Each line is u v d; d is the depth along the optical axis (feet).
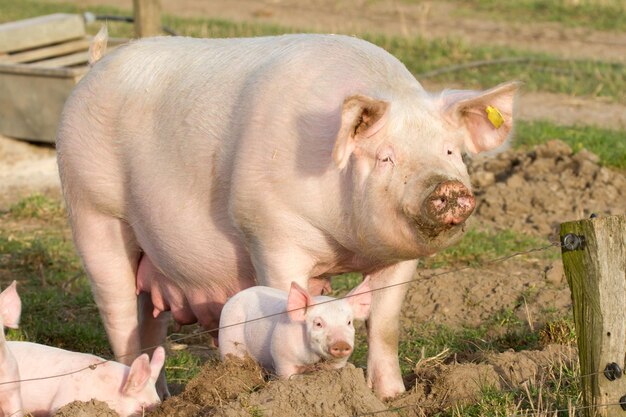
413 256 26.91
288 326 26.81
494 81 84.43
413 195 25.52
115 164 32.45
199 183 30.30
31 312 43.14
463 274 45.55
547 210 54.95
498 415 27.07
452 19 111.86
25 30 71.87
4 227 55.52
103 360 27.55
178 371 35.86
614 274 25.48
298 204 28.14
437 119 26.84
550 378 29.40
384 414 26.32
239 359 27.78
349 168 27.12
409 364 33.99
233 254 30.66
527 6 115.65
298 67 28.86
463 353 34.50
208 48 31.81
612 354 25.67
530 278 45.19
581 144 63.77
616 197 56.39
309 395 25.95
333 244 28.71
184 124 30.48
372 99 25.85
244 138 28.76
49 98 66.13
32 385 27.09
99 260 33.68
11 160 66.85
